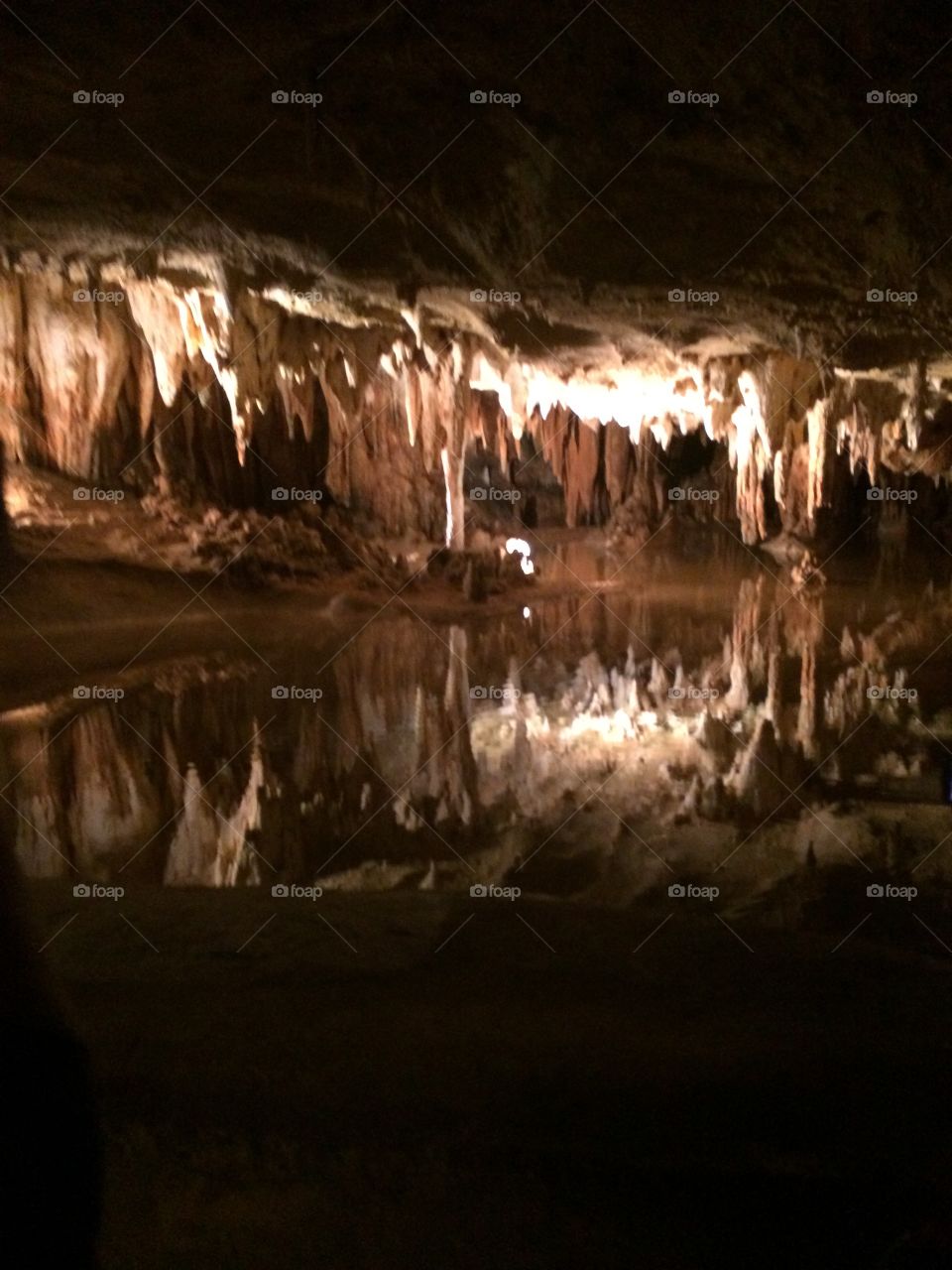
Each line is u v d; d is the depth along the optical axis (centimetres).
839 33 414
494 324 1028
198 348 1095
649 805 530
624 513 2431
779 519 2406
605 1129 195
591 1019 247
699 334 1007
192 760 606
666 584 1953
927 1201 173
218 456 1508
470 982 271
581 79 475
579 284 783
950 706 793
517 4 421
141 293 1010
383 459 1792
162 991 259
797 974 286
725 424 1518
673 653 1090
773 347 1056
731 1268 155
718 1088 212
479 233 677
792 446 1544
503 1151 186
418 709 773
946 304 730
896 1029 247
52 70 494
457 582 1579
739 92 470
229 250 783
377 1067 218
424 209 648
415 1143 188
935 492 2225
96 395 1304
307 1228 162
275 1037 232
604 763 618
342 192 634
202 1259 154
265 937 305
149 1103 201
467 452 2484
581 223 643
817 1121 200
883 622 1377
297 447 1648
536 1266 154
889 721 738
